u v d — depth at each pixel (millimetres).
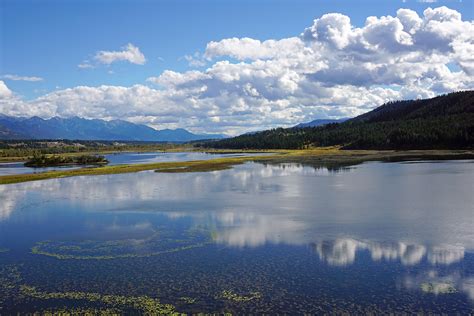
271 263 32062
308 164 139750
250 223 46344
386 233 40719
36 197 71562
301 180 89625
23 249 38031
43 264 33281
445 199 59719
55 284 28797
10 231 45469
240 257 33719
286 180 90312
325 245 36781
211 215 51562
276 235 40656
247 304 24922
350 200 60844
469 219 46250
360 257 33219
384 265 31250
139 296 26438
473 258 32656
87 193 75438
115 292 27156
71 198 69500
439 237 38969
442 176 89125
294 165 136875
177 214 52906
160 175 108812
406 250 35000
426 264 31391
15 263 33750
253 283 28078
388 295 25844
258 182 87625
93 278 29797
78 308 24906
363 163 136375
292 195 67125
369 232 41219
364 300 25203
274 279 28719
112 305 25219
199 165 142750
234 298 25797
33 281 29453
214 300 25594
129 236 42000
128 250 36812
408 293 26109
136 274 30391
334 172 106688
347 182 83250
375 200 60375
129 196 70438
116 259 34188
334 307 24344
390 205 56000
